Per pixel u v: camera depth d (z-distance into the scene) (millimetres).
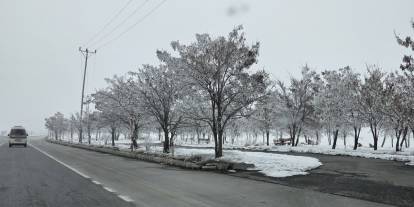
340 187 11945
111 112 34875
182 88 23672
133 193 10172
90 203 8664
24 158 24031
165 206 8398
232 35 21781
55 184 11891
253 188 11492
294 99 40438
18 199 9148
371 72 37906
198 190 10906
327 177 14688
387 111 28781
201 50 21812
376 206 8875
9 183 12086
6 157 24812
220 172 16406
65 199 9164
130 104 29453
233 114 22078
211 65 21391
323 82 40688
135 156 25250
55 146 47219
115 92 33750
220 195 10062
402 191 11219
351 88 35844
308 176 14938
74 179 13227
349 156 29016
